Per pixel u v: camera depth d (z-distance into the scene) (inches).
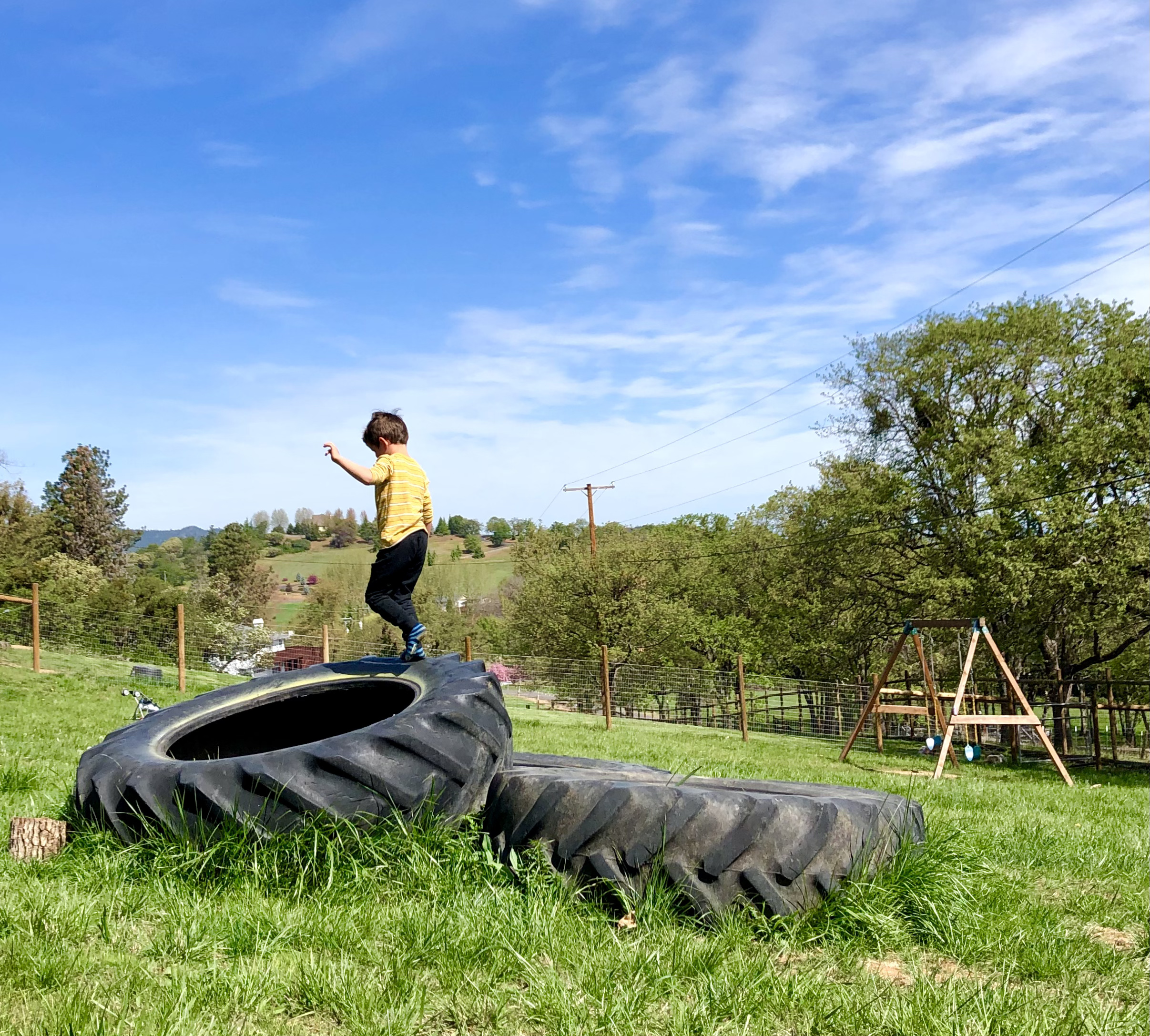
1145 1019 129.3
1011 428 1284.4
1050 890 212.8
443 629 2578.7
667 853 162.2
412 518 230.1
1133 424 1106.1
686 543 2293.3
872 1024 121.8
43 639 1084.5
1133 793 552.4
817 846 163.6
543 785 175.0
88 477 3117.6
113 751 205.6
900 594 1366.9
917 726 1217.4
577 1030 114.0
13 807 237.3
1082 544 1067.9
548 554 2140.7
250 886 163.6
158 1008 114.0
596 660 1776.6
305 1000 120.6
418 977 129.3
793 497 1948.8
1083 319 1283.2
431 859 170.1
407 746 181.6
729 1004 124.5
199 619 1299.2
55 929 139.4
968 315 1320.1
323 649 836.0
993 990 135.1
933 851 182.9
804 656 1612.9
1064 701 1143.0
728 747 742.5
